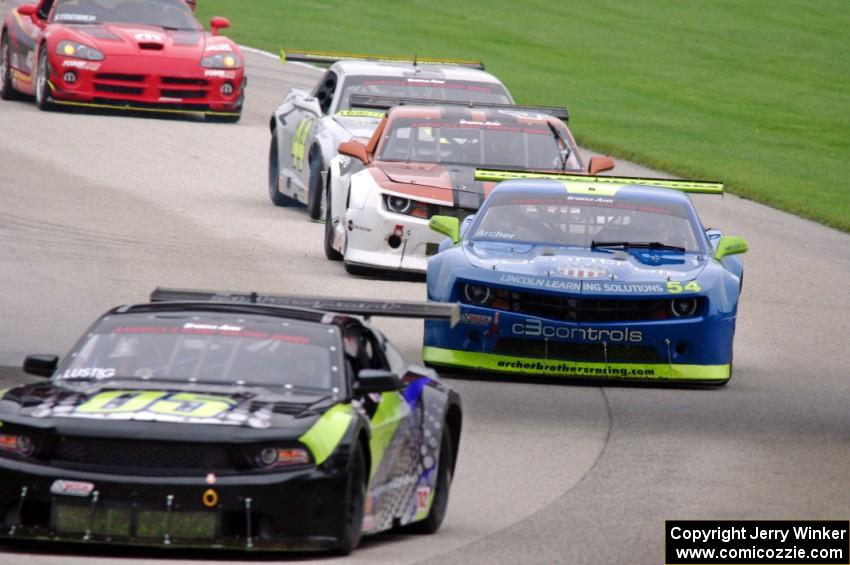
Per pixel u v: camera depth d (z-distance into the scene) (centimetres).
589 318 4653
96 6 10219
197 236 6969
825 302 6431
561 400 4531
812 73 15550
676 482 3622
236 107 10138
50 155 8762
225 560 2764
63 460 2720
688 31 17538
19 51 10388
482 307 4691
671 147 10744
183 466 2700
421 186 6234
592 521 3247
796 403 4612
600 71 14575
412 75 7806
